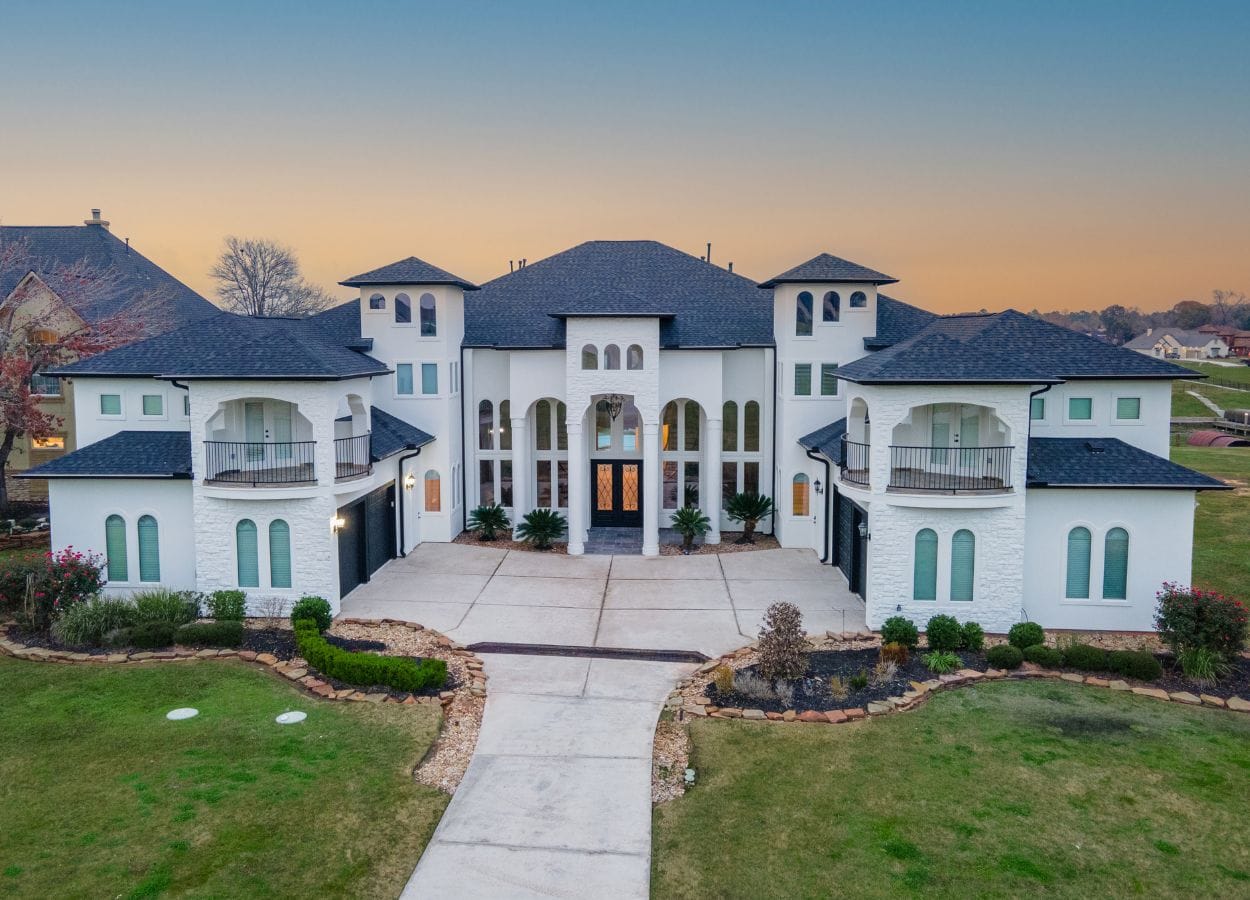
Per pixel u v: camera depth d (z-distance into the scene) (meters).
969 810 11.87
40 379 33.91
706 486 28.38
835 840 11.19
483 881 10.34
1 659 17.28
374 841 11.08
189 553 20.97
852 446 21.73
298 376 19.41
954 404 21.11
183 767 12.84
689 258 32.28
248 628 19.23
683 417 29.14
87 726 14.21
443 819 11.68
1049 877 10.40
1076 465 19.55
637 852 10.98
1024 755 13.43
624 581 23.58
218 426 21.42
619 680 16.75
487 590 22.69
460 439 28.73
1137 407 21.00
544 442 29.62
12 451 33.97
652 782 12.78
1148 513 19.08
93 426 23.08
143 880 10.14
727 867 10.66
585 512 28.91
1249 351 142.38
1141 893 10.12
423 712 14.93
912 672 16.66
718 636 19.25
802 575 24.16
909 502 18.86
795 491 27.09
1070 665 16.88
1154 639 19.02
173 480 20.66
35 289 32.97
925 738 14.01
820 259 26.67
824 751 13.57
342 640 18.58
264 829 11.25
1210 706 15.35
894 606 19.38
